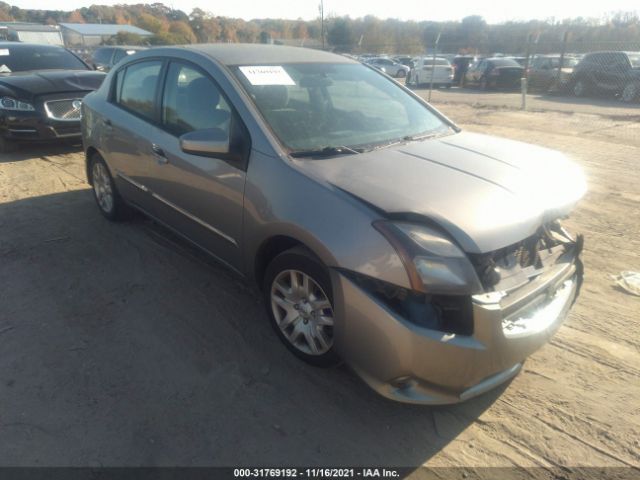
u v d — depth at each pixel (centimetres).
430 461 236
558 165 302
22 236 466
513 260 245
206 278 393
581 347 316
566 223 515
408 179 265
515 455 239
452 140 340
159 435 246
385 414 263
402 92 396
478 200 248
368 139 324
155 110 388
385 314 227
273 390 277
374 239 231
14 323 333
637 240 473
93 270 404
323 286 259
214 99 328
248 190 293
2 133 746
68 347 310
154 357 302
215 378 286
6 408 261
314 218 254
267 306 307
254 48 379
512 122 1148
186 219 363
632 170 715
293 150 291
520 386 284
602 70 1703
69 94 762
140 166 400
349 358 249
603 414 263
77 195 580
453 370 225
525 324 244
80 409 261
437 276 218
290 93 331
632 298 372
